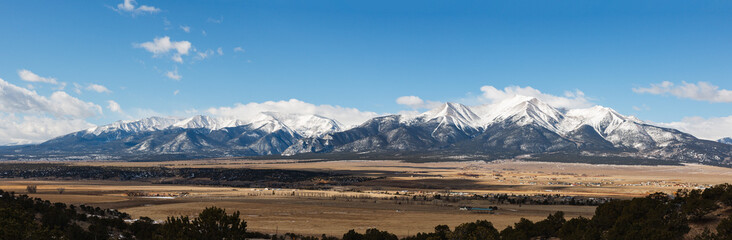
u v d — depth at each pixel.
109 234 113.56
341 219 177.88
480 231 110.19
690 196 120.75
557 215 125.31
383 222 170.62
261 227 155.50
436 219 178.50
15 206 116.44
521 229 119.31
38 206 129.38
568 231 113.31
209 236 84.12
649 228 93.31
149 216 179.38
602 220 113.94
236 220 86.75
